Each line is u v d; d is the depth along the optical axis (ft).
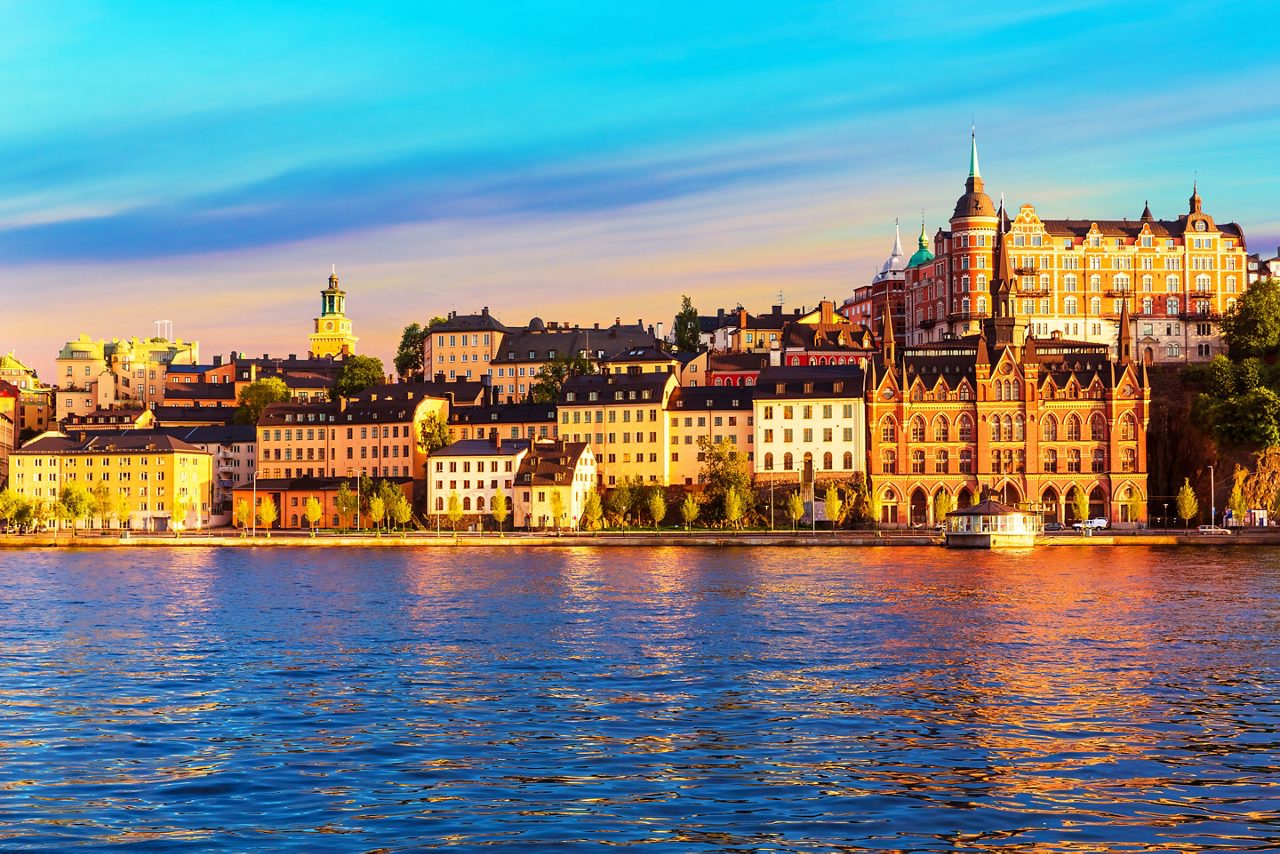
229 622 391.24
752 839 175.32
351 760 214.69
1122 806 188.65
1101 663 302.25
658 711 250.98
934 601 430.61
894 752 218.59
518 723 241.14
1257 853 170.09
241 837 176.35
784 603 428.56
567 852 170.60
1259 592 451.53
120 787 199.62
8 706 258.37
